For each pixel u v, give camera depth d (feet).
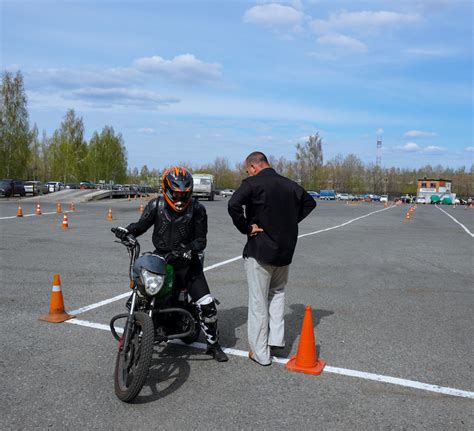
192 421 10.91
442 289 26.11
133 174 391.24
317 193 349.82
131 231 13.67
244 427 10.69
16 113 211.82
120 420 10.87
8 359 14.35
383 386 13.14
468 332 18.26
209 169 388.57
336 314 20.51
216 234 52.60
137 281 12.40
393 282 27.84
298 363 14.21
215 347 14.60
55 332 16.97
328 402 12.07
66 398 11.91
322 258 36.42
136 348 12.03
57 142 311.27
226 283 25.90
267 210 14.07
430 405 12.03
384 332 18.06
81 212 81.41
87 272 27.99
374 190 402.72
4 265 29.58
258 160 14.97
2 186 139.64
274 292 15.23
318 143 374.84
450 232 63.62
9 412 11.12
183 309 13.16
